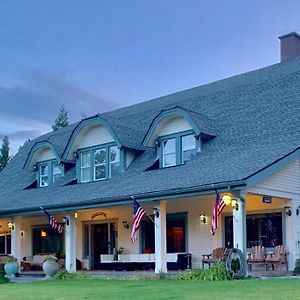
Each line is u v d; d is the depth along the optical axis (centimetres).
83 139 2669
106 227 2617
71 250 2306
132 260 2270
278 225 2030
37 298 1323
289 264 1950
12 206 2564
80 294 1388
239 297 1196
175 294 1298
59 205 2264
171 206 2338
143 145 2352
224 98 2553
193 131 2211
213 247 2166
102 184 2367
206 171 1928
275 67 2655
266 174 1756
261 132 2089
